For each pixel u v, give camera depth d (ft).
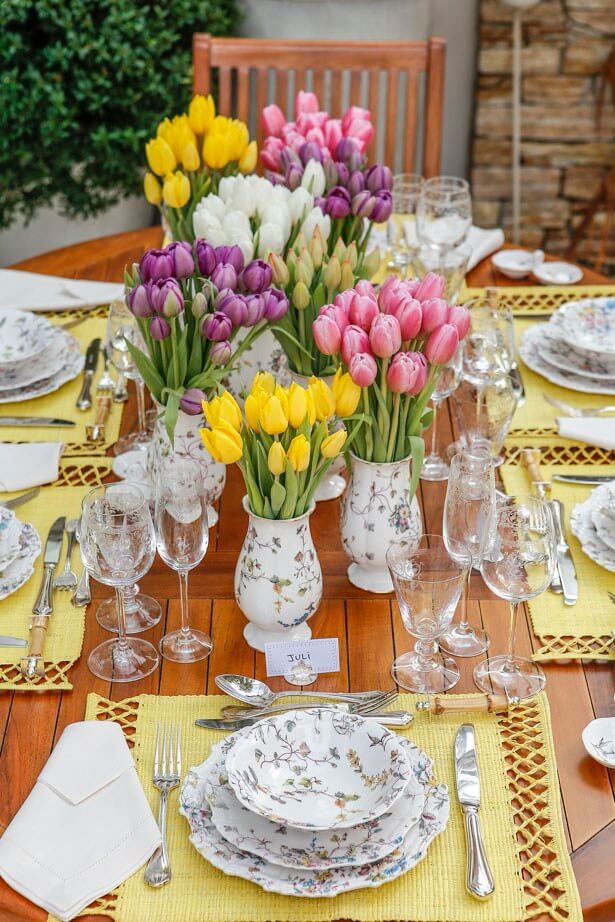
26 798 3.50
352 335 3.87
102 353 6.14
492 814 3.45
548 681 4.02
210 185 5.62
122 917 3.14
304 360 4.85
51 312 6.54
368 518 4.32
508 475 5.16
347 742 3.54
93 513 3.84
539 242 11.75
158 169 5.40
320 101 8.09
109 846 3.31
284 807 3.35
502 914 3.14
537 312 6.52
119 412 5.67
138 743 3.72
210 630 4.27
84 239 11.66
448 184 6.93
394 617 4.33
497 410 4.82
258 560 4.00
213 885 3.23
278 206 4.84
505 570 3.84
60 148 9.99
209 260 4.39
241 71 7.95
